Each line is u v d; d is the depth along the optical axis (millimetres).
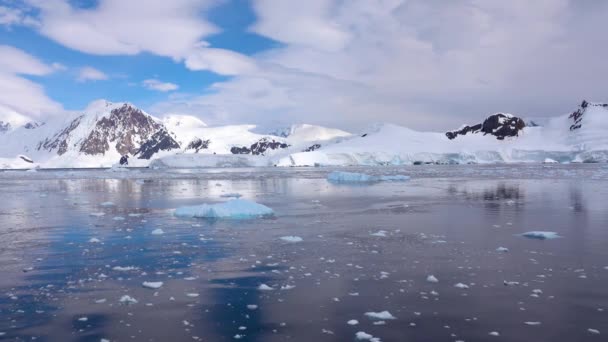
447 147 156625
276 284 10555
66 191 44875
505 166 114062
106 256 13648
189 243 15492
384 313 8438
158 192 41375
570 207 24562
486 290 9883
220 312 8773
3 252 14344
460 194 34188
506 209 24000
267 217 21984
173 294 9883
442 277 10953
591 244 14469
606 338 7379
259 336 7621
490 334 7586
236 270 11836
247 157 178750
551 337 7441
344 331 7801
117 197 35969
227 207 22500
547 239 15391
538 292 9664
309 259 12938
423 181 53719
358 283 10539
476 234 16547
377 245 14781
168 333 7785
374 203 28391
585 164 121312
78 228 19219
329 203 28750
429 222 19703
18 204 30703
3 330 7953
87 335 7734
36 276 11438
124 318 8492
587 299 9211
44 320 8422
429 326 7953
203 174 91750
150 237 16766
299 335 7641
